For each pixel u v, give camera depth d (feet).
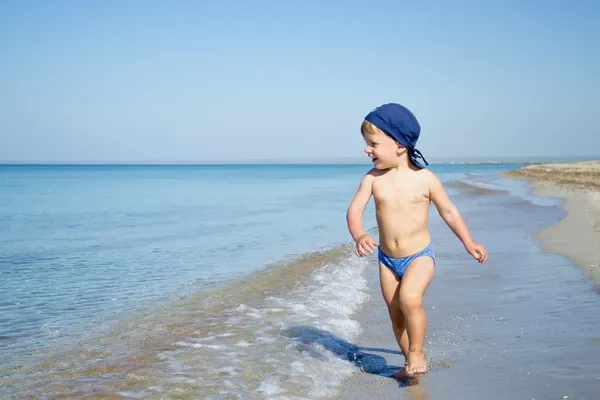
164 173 311.06
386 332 14.84
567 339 13.00
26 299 20.02
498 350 12.50
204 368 12.14
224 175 257.75
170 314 17.35
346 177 214.28
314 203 74.13
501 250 27.91
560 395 9.78
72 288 21.98
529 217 43.52
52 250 33.06
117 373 11.94
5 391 10.99
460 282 20.56
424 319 11.10
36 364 12.67
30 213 60.80
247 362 12.51
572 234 31.22
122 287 22.13
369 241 11.16
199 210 63.77
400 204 11.56
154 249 33.27
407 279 11.24
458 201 63.67
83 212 61.98
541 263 23.58
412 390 10.46
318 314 16.89
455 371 11.34
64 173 309.83
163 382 11.32
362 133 12.11
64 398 10.59
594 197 56.08
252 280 22.98
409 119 11.62
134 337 14.79
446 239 33.40
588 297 17.11
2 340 14.71
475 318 15.39
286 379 11.36
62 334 15.30
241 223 48.57
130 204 74.74
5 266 27.48
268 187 128.16
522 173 157.07
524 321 14.79
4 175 259.39
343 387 10.89
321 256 29.68
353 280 22.61
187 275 24.63
